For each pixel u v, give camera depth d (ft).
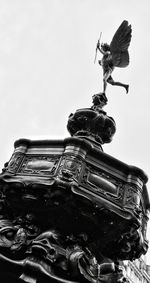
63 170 19.35
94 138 26.27
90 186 19.81
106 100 29.30
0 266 18.57
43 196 19.51
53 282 17.61
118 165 21.17
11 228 19.61
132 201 20.29
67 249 19.04
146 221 24.09
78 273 18.25
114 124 27.17
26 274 17.28
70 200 18.94
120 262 23.17
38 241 18.17
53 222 20.02
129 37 31.04
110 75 30.35
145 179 21.48
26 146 22.17
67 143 20.84
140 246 22.26
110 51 30.91
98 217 19.63
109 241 21.13
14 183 20.01
